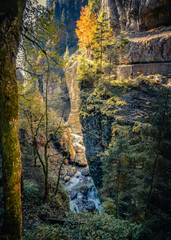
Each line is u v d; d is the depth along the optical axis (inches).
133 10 924.6
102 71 853.8
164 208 318.3
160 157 285.1
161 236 227.6
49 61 302.8
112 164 337.4
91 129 792.3
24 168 490.9
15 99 134.2
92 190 829.8
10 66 129.0
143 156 305.1
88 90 893.2
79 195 777.6
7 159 127.4
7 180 127.4
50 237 235.6
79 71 901.8
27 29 224.4
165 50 699.4
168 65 689.0
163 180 286.7
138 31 941.2
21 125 466.0
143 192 318.0
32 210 319.6
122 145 321.4
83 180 914.7
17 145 135.0
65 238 245.9
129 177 335.9
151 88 617.9
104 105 675.4
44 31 245.0
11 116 129.1
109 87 729.0
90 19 1079.0
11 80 129.7
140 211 327.6
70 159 1063.6
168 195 293.3
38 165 556.4
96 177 754.8
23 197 331.6
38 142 785.6
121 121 552.4
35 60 307.4
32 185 390.6
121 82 750.5
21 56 288.8
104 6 1182.3
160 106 273.3
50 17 229.3
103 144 665.6
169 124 266.1
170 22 785.6
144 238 242.8
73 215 347.6
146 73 767.1
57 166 892.6
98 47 858.1
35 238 230.8
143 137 350.0
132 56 831.7
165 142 266.8
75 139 1451.8
